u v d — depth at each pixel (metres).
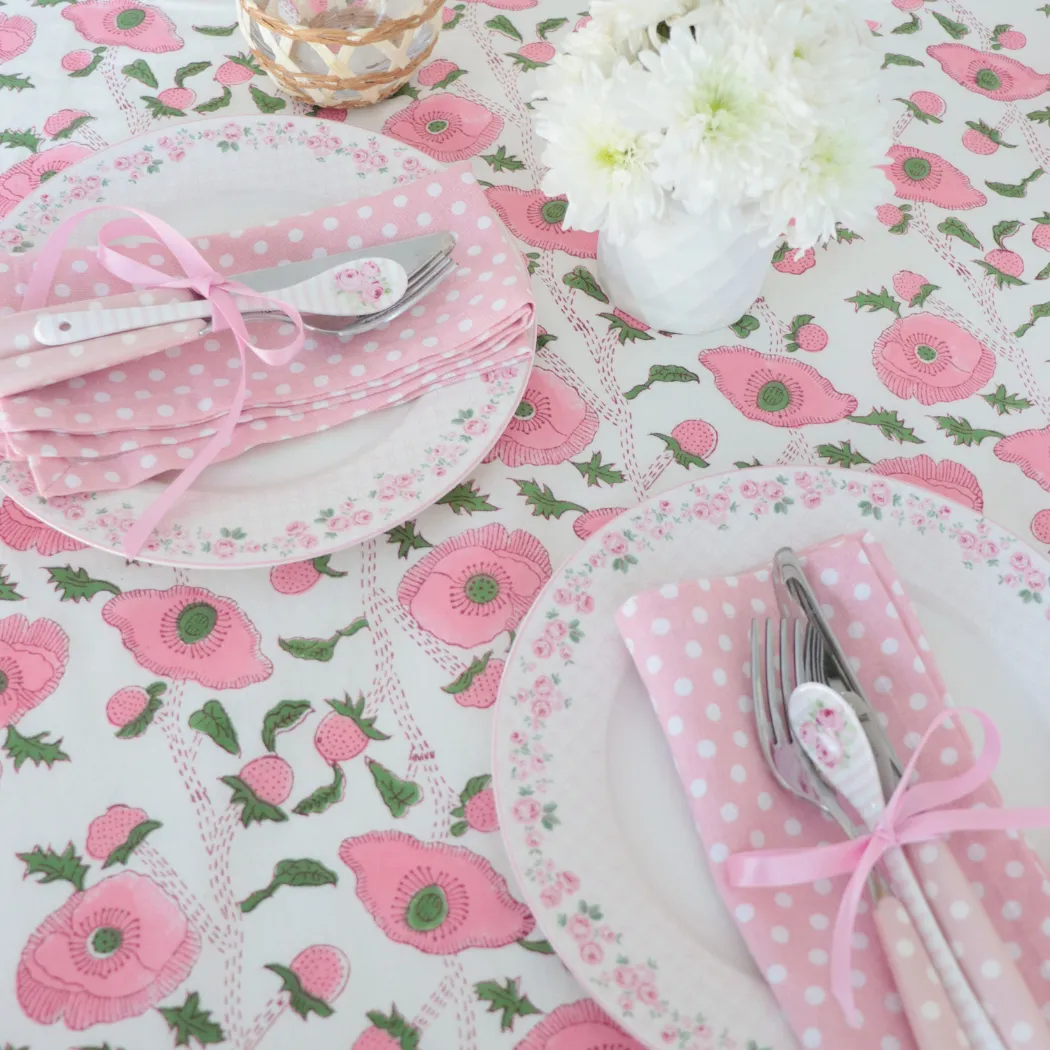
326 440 0.68
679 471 0.73
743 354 0.80
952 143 0.95
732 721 0.56
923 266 0.87
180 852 0.55
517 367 0.71
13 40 0.93
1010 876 0.52
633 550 0.64
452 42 0.98
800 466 0.68
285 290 0.68
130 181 0.79
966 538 0.66
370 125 0.91
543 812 0.54
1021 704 0.61
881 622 0.60
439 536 0.68
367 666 0.62
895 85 0.99
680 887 0.54
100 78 0.91
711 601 0.59
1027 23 1.07
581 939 0.50
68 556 0.64
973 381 0.80
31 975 0.50
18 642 0.61
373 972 0.52
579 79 0.64
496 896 0.55
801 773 0.54
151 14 0.97
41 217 0.76
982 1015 0.46
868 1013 0.49
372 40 0.82
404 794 0.58
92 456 0.62
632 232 0.65
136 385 0.66
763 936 0.50
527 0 1.03
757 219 0.64
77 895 0.53
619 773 0.57
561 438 0.74
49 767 0.57
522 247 0.84
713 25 0.61
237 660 0.61
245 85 0.92
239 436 0.66
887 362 0.80
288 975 0.51
